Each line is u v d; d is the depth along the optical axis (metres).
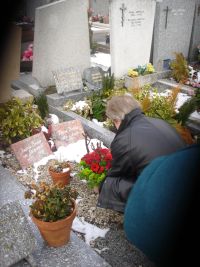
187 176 1.49
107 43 9.88
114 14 5.77
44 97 4.80
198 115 4.76
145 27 6.31
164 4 6.49
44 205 2.31
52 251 2.40
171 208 1.49
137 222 1.66
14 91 5.34
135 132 2.39
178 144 2.38
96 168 2.94
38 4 9.29
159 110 4.13
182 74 6.40
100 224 2.89
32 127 4.13
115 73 6.26
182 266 1.44
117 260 2.50
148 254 1.70
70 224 2.39
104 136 4.19
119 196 2.60
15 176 3.61
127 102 2.53
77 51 5.98
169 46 7.05
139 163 2.37
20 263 2.26
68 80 5.39
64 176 3.30
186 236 1.42
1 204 2.88
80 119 4.68
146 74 6.32
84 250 2.43
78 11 5.68
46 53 5.59
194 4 7.12
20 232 2.18
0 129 4.26
